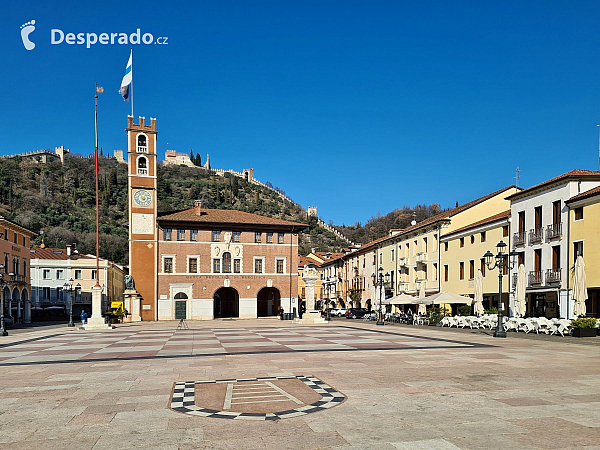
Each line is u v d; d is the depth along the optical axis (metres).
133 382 12.73
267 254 67.62
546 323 29.12
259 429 8.14
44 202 137.75
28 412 9.54
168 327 44.78
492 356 17.69
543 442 7.43
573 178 34.25
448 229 52.62
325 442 7.43
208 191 173.00
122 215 149.75
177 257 63.81
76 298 83.81
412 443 7.38
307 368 14.68
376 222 166.38
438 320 42.84
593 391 11.13
